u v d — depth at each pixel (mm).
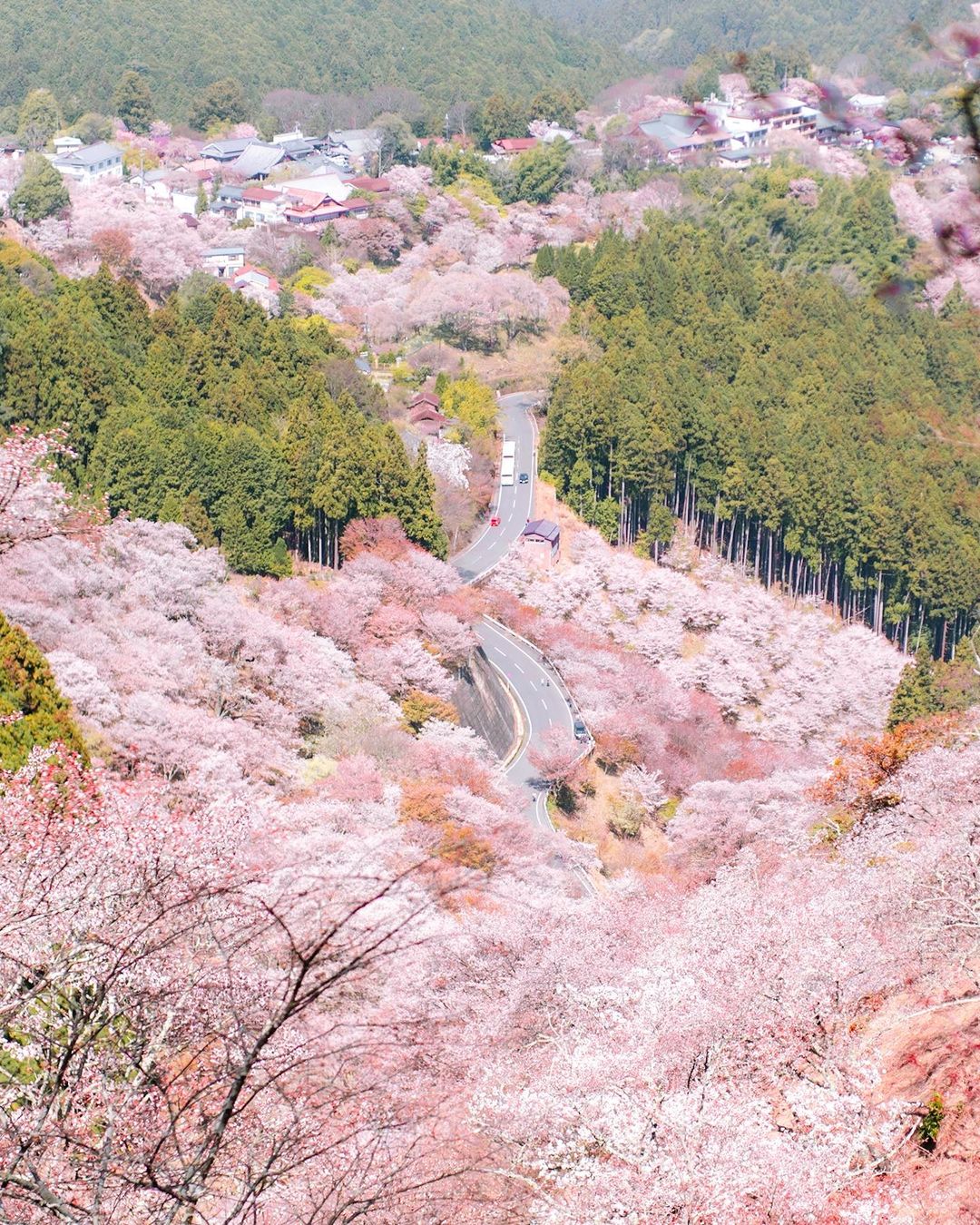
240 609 56344
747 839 49531
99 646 47562
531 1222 15594
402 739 51312
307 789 44156
